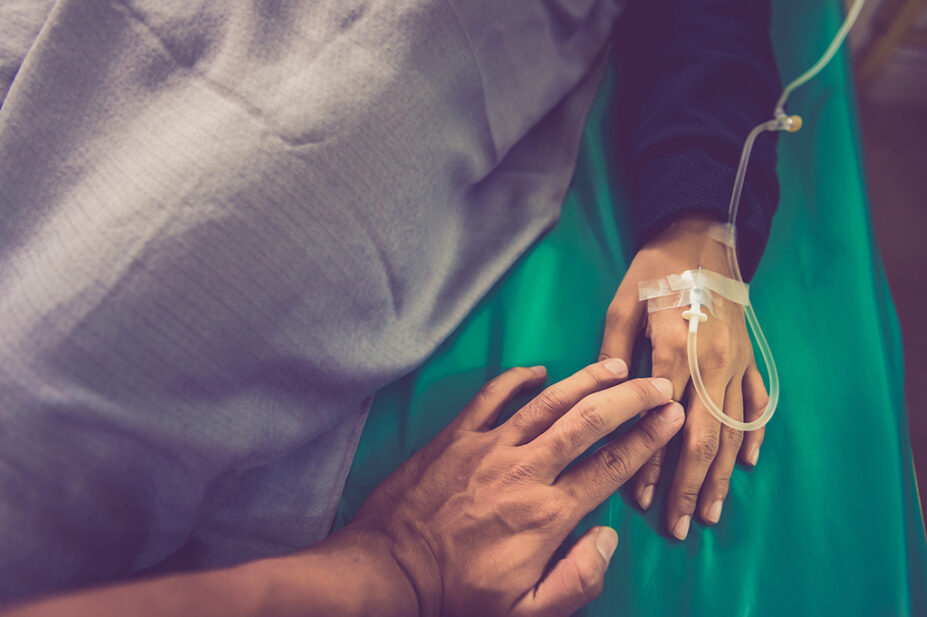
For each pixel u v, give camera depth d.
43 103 0.53
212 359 0.47
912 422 1.18
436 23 0.55
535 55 0.67
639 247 0.71
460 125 0.62
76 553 0.44
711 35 0.75
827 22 0.90
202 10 0.55
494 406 0.60
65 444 0.43
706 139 0.68
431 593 0.51
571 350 0.66
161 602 0.39
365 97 0.53
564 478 0.55
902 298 1.33
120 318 0.44
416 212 0.57
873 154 1.56
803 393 0.66
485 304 0.69
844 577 0.56
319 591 0.45
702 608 0.56
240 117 0.51
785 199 0.79
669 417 0.56
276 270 0.49
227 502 0.54
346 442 0.58
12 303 0.46
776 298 0.72
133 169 0.50
